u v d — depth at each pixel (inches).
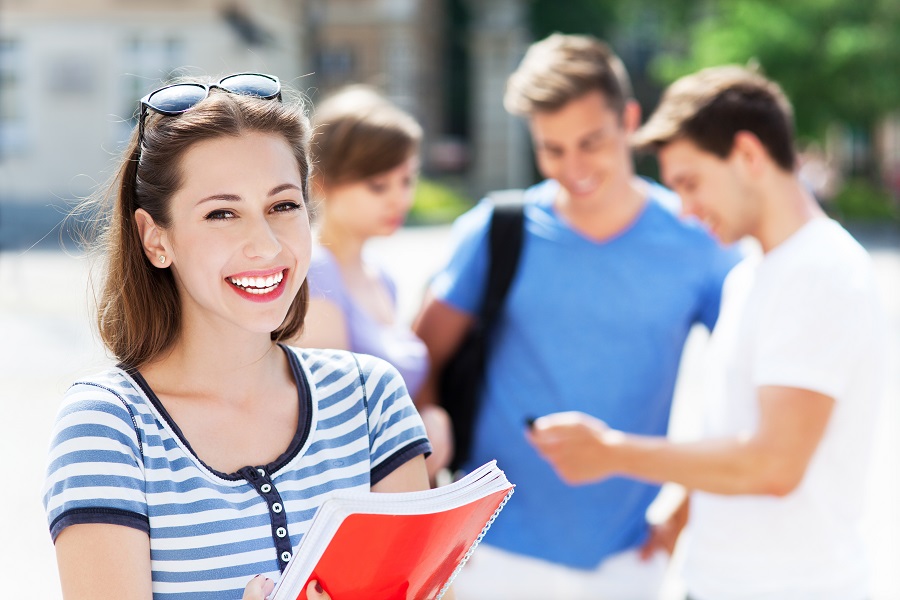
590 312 175.6
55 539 81.1
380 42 1438.2
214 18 1065.5
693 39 1499.8
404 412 97.2
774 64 1266.0
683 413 388.8
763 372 136.8
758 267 144.6
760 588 140.2
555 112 170.6
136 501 83.0
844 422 136.9
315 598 78.0
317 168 168.9
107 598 79.7
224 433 89.2
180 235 88.0
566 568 176.9
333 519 76.1
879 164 1520.7
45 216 829.8
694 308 178.9
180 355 91.4
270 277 88.3
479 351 180.5
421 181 1294.3
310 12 1312.7
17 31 1066.1
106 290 92.8
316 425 92.2
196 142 87.3
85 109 1071.0
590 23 1667.1
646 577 179.3
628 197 177.6
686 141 149.3
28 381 410.0
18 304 537.6
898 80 1240.2
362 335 163.5
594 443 147.7
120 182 91.8
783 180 145.2
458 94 1732.3
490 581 179.8
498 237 179.8
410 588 83.3
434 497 80.5
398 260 773.9
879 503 298.7
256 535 85.9
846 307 134.6
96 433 83.4
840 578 139.3
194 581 83.9
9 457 323.0
